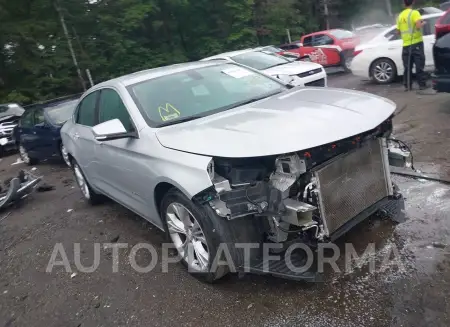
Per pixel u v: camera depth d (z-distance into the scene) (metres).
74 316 3.51
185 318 3.21
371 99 3.79
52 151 9.65
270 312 3.08
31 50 20.81
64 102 10.24
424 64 9.46
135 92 4.29
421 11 12.88
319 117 3.39
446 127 6.38
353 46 16.06
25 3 21.30
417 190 4.49
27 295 4.00
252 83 4.61
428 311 2.79
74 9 21.47
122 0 22.44
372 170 3.64
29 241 5.35
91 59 21.91
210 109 4.05
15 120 14.07
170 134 3.65
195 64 4.93
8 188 7.31
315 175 3.16
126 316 3.38
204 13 25.80
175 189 3.56
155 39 24.86
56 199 7.09
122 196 4.74
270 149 3.05
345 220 3.43
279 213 3.08
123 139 4.16
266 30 28.91
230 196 3.12
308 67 9.77
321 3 37.22
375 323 2.77
